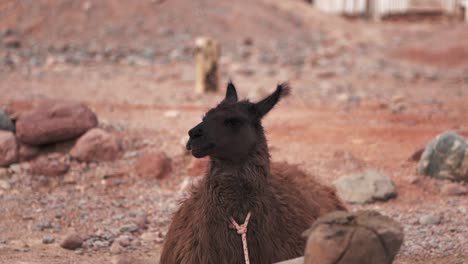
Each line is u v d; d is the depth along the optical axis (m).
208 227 5.86
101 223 9.69
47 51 23.73
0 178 11.17
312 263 4.10
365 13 34.66
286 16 30.47
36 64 21.95
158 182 11.20
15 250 8.55
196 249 6.00
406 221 9.56
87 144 11.72
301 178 7.21
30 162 11.66
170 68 22.14
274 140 13.24
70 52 23.77
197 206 6.21
